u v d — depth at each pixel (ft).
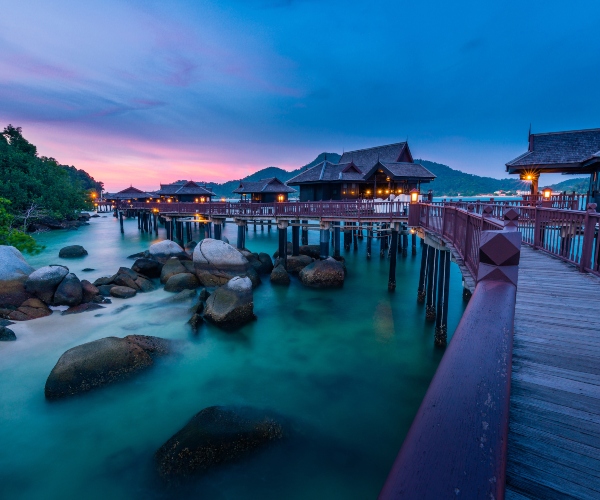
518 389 10.13
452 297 62.59
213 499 20.20
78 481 21.59
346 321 49.60
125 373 31.01
